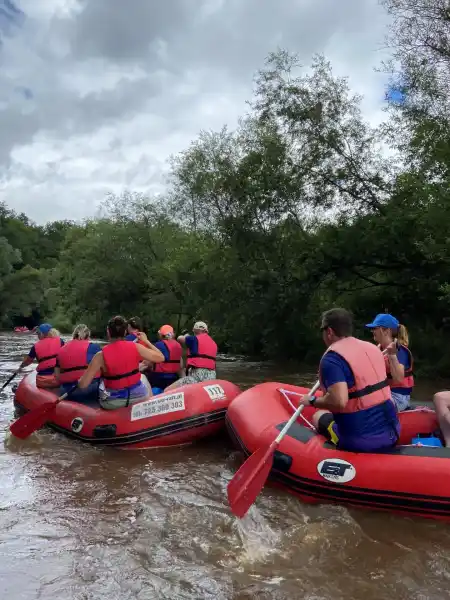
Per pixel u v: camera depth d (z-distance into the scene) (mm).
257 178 14648
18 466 4875
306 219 14922
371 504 3762
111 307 25578
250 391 5320
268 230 14953
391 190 13625
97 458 5145
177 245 22391
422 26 11844
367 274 14750
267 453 3830
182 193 22203
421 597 2729
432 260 12406
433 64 11938
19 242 61188
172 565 3039
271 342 16062
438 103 12094
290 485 4102
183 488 4301
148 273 23688
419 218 12070
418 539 3389
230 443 5672
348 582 2867
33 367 12656
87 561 3080
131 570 2980
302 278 14805
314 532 3457
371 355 3889
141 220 24875
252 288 15219
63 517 3711
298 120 14172
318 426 4414
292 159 14477
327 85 14117
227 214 15633
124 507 3896
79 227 29328
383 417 3875
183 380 6250
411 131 12414
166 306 21734
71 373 6188
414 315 14250
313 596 2727
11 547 3256
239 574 2943
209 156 20578
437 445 4312
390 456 3795
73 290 26516
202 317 17703
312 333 15328
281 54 14281
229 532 3475
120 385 5559
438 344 12836
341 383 3711
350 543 3318
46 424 6215
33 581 2865
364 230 13758
